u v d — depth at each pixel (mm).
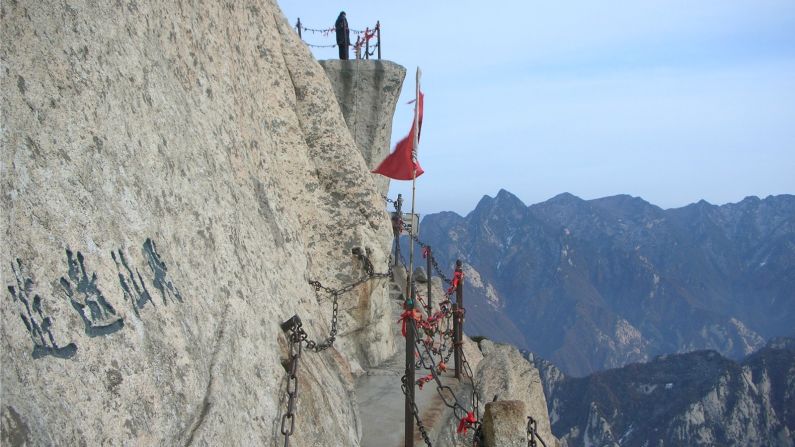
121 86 5258
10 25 4246
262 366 6094
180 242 5512
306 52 11367
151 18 6246
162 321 4836
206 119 6973
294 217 9344
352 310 10836
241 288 6312
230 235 6496
